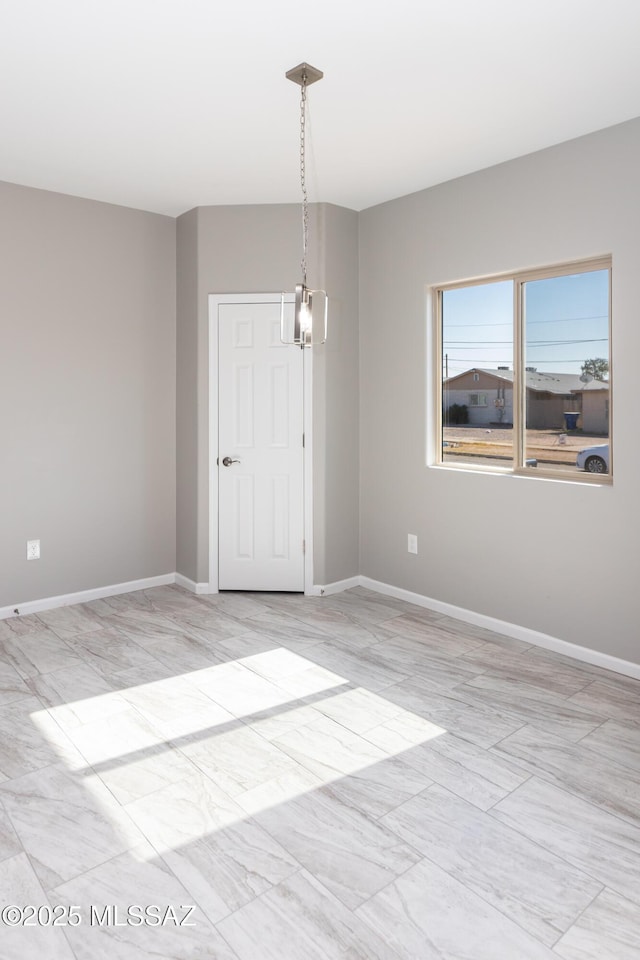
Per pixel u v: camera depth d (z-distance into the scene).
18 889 1.83
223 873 1.88
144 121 3.10
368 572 4.65
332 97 2.85
